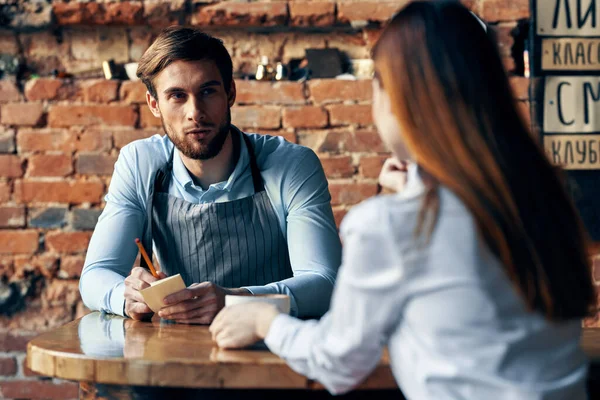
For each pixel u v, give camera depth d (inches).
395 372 41.9
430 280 38.1
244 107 111.7
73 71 114.2
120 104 111.9
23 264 112.1
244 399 50.5
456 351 38.0
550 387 38.6
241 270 75.0
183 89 70.4
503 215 38.0
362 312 39.8
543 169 40.2
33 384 112.7
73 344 53.1
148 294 61.6
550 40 110.3
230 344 50.8
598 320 110.1
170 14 111.1
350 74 113.3
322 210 74.6
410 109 39.7
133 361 47.5
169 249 75.6
